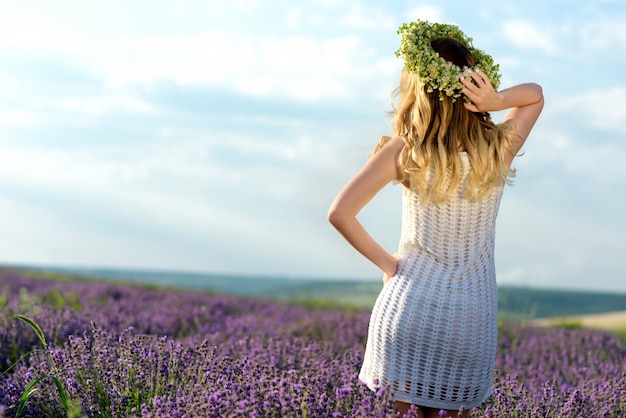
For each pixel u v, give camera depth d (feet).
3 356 18.29
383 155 9.84
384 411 9.69
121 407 12.28
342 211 9.64
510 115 10.79
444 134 9.72
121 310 31.04
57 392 13.10
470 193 9.74
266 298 49.34
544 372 20.83
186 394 12.94
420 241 9.91
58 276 65.10
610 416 14.53
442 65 9.61
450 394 9.77
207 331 25.93
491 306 10.02
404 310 9.74
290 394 11.34
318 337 25.59
